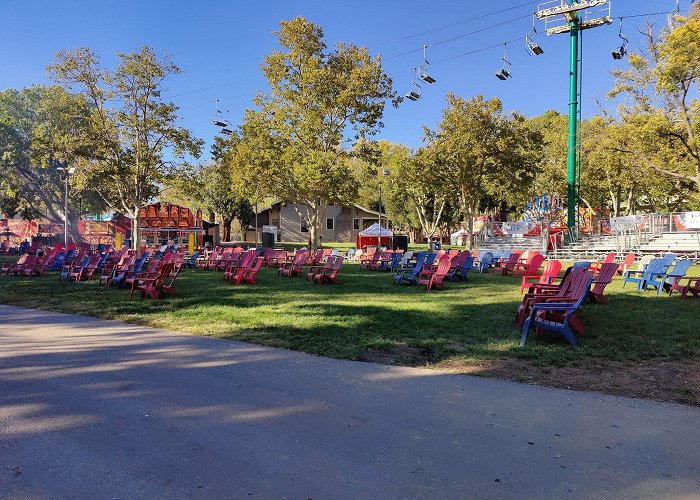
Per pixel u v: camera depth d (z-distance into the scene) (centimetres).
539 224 3631
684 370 582
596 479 335
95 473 350
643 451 375
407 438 405
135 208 3375
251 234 6712
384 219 6656
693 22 2077
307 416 455
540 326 729
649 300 1154
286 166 2986
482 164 3447
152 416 457
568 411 460
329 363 638
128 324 932
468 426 428
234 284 1661
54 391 530
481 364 622
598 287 1099
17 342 775
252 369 613
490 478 338
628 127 2911
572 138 3309
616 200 4850
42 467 359
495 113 3391
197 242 4700
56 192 5591
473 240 3947
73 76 3172
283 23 2967
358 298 1268
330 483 334
